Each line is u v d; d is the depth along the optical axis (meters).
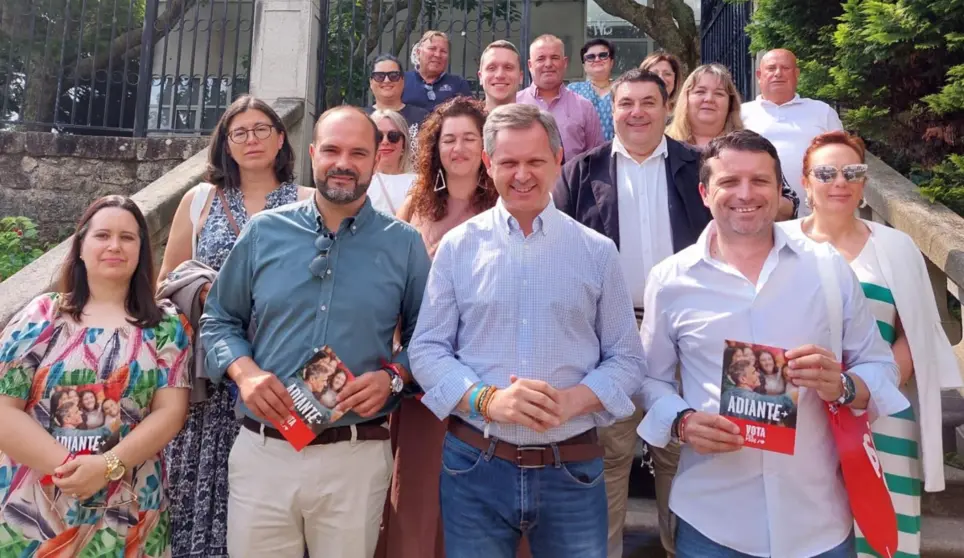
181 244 2.81
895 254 2.53
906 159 4.80
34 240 5.52
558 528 2.02
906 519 2.41
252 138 2.78
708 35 8.00
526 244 2.10
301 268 2.28
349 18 8.66
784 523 1.97
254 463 2.24
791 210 3.40
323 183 2.27
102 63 8.55
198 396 2.45
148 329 2.29
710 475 2.08
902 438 2.45
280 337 2.27
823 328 2.07
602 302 2.16
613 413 2.04
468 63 10.98
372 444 2.29
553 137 2.14
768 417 1.91
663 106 3.05
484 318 2.06
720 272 2.14
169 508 2.39
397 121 3.64
